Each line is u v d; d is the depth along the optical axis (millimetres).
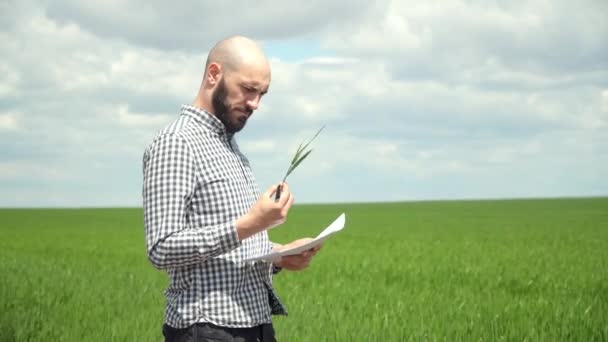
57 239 39188
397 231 47312
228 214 4203
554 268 20734
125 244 34969
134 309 12414
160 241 4023
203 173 4184
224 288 4211
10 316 11242
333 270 20141
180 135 4172
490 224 57000
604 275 18656
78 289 15438
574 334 9766
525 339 9258
